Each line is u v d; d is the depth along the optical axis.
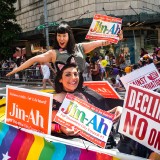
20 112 3.18
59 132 3.28
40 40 25.42
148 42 19.55
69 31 4.12
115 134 3.60
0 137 3.27
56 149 2.83
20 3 28.70
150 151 2.88
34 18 26.56
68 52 4.14
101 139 2.81
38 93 2.99
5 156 3.18
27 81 19.39
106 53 17.84
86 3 20.34
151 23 18.27
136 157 2.51
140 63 11.56
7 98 3.30
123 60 17.73
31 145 2.99
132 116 2.60
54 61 4.17
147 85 3.62
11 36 24.94
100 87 4.04
